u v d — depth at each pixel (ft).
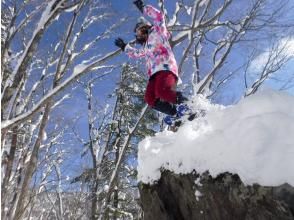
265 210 7.90
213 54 34.96
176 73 15.19
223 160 9.17
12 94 22.57
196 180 10.13
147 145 13.76
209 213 9.86
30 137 38.19
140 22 16.07
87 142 56.13
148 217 13.05
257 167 7.99
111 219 49.49
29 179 28.25
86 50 31.27
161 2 26.00
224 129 9.73
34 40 21.95
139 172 13.62
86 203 56.03
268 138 8.09
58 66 28.50
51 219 74.28
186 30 22.72
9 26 25.16
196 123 11.24
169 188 11.86
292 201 7.30
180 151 11.12
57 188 61.52
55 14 21.68
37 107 20.13
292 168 7.41
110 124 55.31
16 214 27.71
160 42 15.30
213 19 23.86
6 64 25.75
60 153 56.08
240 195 8.55
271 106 9.06
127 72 53.83
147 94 15.46
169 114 14.79
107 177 52.39
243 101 9.76
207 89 32.22
